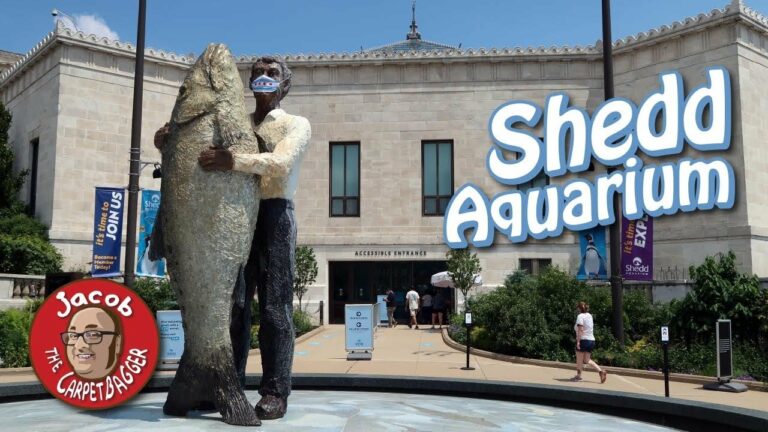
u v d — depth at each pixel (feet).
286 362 19.34
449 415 20.81
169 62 99.71
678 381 48.70
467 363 52.70
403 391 30.91
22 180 98.27
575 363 57.26
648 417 26.68
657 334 61.00
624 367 54.75
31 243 81.66
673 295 75.46
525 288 67.05
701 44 91.61
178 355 51.67
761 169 89.61
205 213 17.74
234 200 17.98
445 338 75.15
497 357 61.36
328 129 103.55
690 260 89.92
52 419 18.07
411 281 102.58
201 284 17.72
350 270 102.99
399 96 103.45
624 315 63.52
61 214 90.84
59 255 84.84
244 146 18.35
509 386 29.96
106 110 95.35
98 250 74.08
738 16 87.66
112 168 95.20
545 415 23.24
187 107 18.13
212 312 17.75
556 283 65.51
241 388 18.13
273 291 19.51
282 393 19.11
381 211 102.06
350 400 23.76
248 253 18.49
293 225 20.16
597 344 59.57
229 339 17.99
